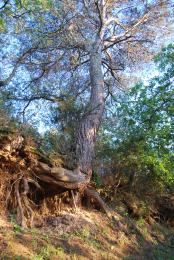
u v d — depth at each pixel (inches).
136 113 582.9
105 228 483.2
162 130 555.5
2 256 343.3
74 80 669.9
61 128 532.7
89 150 523.2
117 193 568.1
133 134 571.5
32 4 438.9
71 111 542.3
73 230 441.1
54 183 449.4
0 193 417.4
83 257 404.2
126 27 723.4
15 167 426.9
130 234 510.3
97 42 638.5
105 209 510.3
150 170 570.6
